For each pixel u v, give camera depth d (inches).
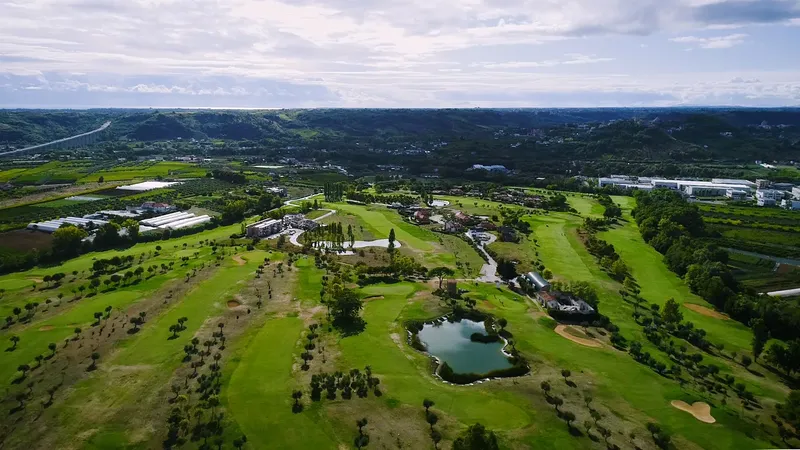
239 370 4237.2
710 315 5895.7
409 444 3361.2
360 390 3973.9
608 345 4972.9
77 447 3270.2
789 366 4431.6
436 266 7480.3
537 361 4606.3
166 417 3590.1
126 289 6013.8
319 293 6112.2
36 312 5315.0
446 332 5319.9
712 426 3649.1
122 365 4269.2
